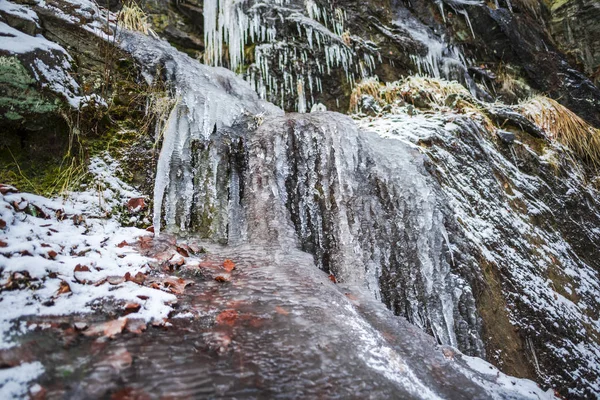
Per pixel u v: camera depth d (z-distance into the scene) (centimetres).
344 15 735
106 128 319
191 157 326
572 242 541
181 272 249
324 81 658
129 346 173
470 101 622
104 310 195
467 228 397
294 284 249
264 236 309
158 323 192
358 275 314
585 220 584
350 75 678
